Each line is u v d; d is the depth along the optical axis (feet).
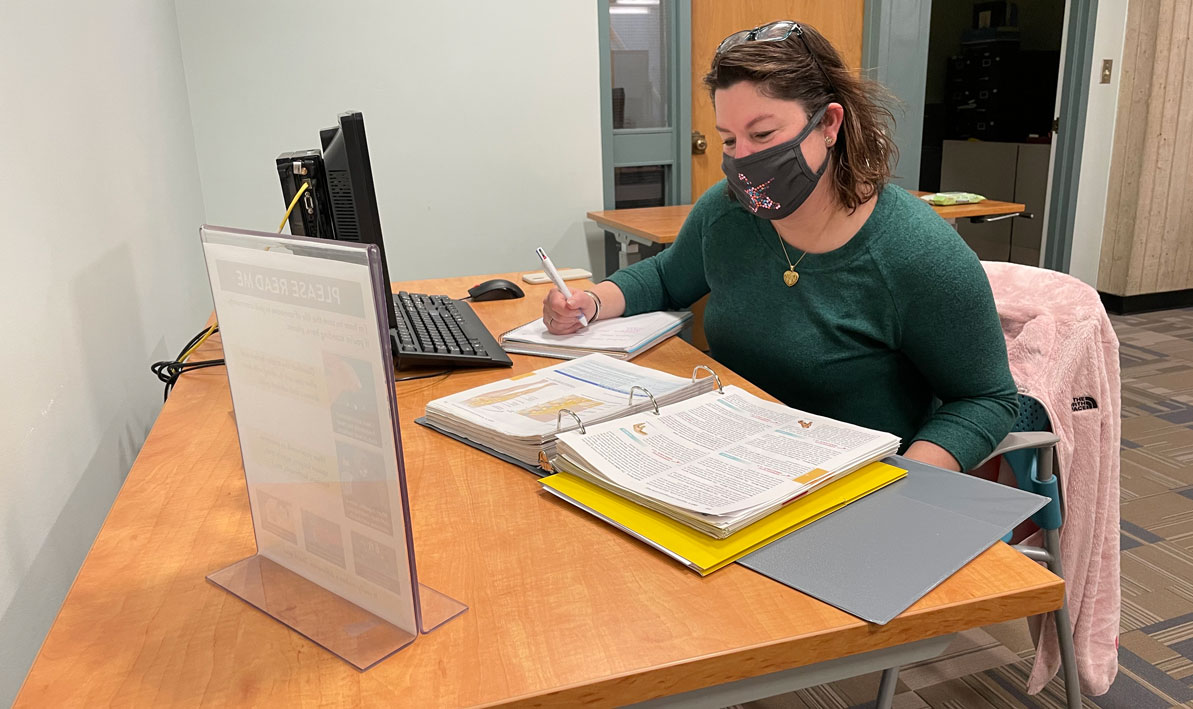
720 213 4.38
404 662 1.94
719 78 3.61
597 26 9.79
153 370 4.18
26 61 3.19
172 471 3.03
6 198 2.83
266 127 8.75
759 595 2.16
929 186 19.25
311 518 2.19
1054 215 13.41
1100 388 4.23
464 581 2.27
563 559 2.37
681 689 1.93
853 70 3.77
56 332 3.16
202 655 1.99
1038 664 4.67
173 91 7.29
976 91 17.80
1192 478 7.91
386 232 9.49
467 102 9.44
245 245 2.06
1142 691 5.11
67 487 3.09
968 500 2.62
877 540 2.39
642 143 10.72
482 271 10.04
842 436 2.94
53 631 2.08
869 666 2.21
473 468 3.02
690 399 3.33
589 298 4.70
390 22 8.93
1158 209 13.28
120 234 4.33
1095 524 4.42
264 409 2.21
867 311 3.86
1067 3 12.60
